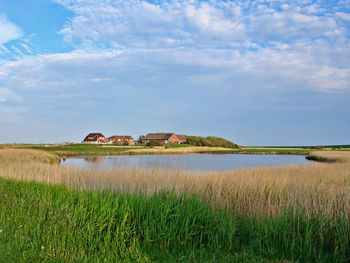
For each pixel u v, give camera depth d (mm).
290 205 7008
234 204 8406
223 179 10125
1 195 8195
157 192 8367
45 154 30625
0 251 4867
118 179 11836
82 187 10305
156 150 69938
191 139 110562
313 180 11180
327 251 5734
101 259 4988
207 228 6320
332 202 6598
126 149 70188
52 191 8359
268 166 18094
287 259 5457
